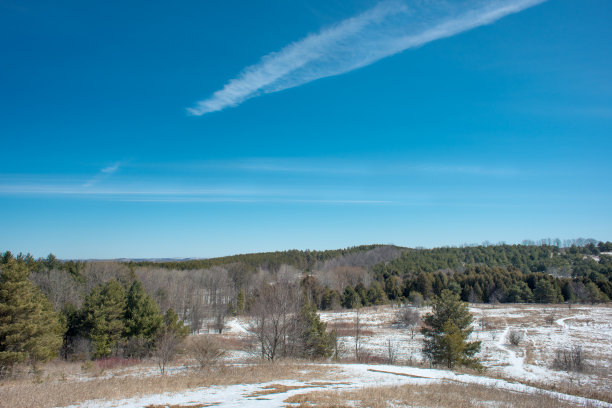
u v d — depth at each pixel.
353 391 13.23
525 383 19.73
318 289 97.81
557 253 182.12
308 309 34.94
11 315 26.91
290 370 20.05
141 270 89.62
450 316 33.78
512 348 45.09
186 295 77.06
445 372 21.83
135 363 30.38
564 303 98.25
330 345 35.75
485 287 109.75
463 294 109.94
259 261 158.25
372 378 17.81
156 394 12.97
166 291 76.00
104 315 38.03
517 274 119.88
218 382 15.78
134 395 12.71
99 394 12.74
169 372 21.97
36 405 10.92
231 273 120.38
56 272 63.84
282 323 31.12
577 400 15.29
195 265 128.75
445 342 28.72
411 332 61.12
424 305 96.81
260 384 15.27
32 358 27.61
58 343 32.06
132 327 38.97
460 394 13.88
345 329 64.00
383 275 139.12
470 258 178.38
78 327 39.91
